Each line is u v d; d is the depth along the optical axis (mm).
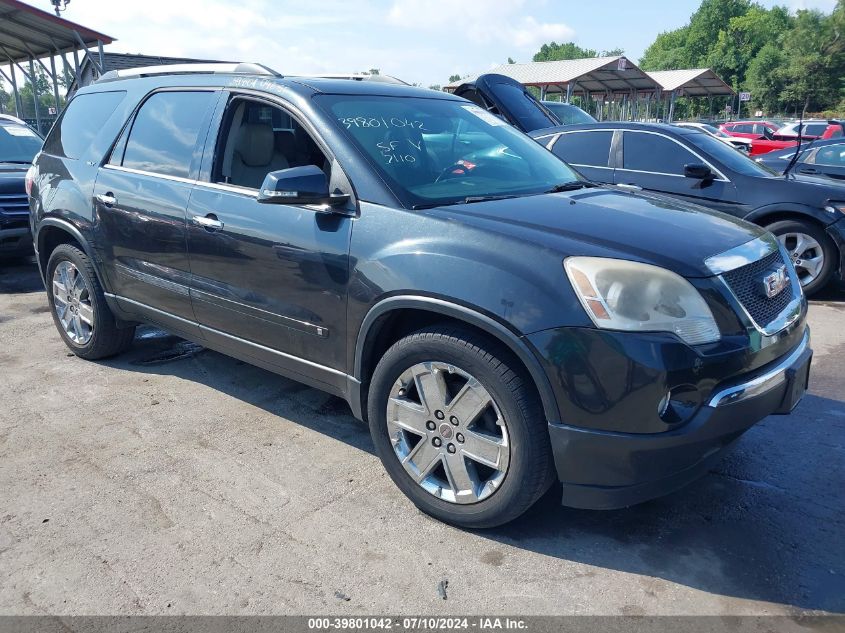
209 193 3596
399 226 2867
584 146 7773
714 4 95375
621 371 2377
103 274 4375
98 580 2539
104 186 4211
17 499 3057
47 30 16891
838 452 3566
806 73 66875
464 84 10422
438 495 2879
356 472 3328
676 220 2994
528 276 2514
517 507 2664
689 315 2443
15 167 8055
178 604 2422
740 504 3084
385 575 2586
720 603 2445
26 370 4637
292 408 4047
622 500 2533
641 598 2471
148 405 4074
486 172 3506
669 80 35906
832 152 9891
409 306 2750
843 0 64750
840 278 6551
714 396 2465
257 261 3334
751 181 6773
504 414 2596
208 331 3787
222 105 3721
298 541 2781
